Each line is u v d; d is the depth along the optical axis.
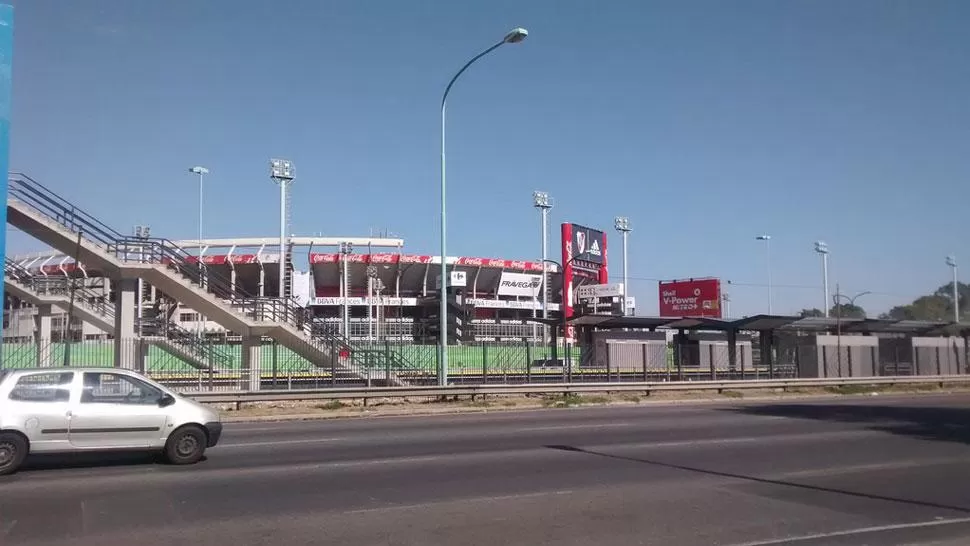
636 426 19.75
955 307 75.44
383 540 7.75
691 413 24.36
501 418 22.77
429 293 97.19
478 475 11.77
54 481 11.02
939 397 34.44
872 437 17.06
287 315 32.19
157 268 29.33
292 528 8.23
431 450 14.78
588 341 51.84
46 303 35.28
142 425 12.27
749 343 54.66
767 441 16.30
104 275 32.72
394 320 87.06
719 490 10.55
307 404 25.42
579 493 10.30
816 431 18.38
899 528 8.36
